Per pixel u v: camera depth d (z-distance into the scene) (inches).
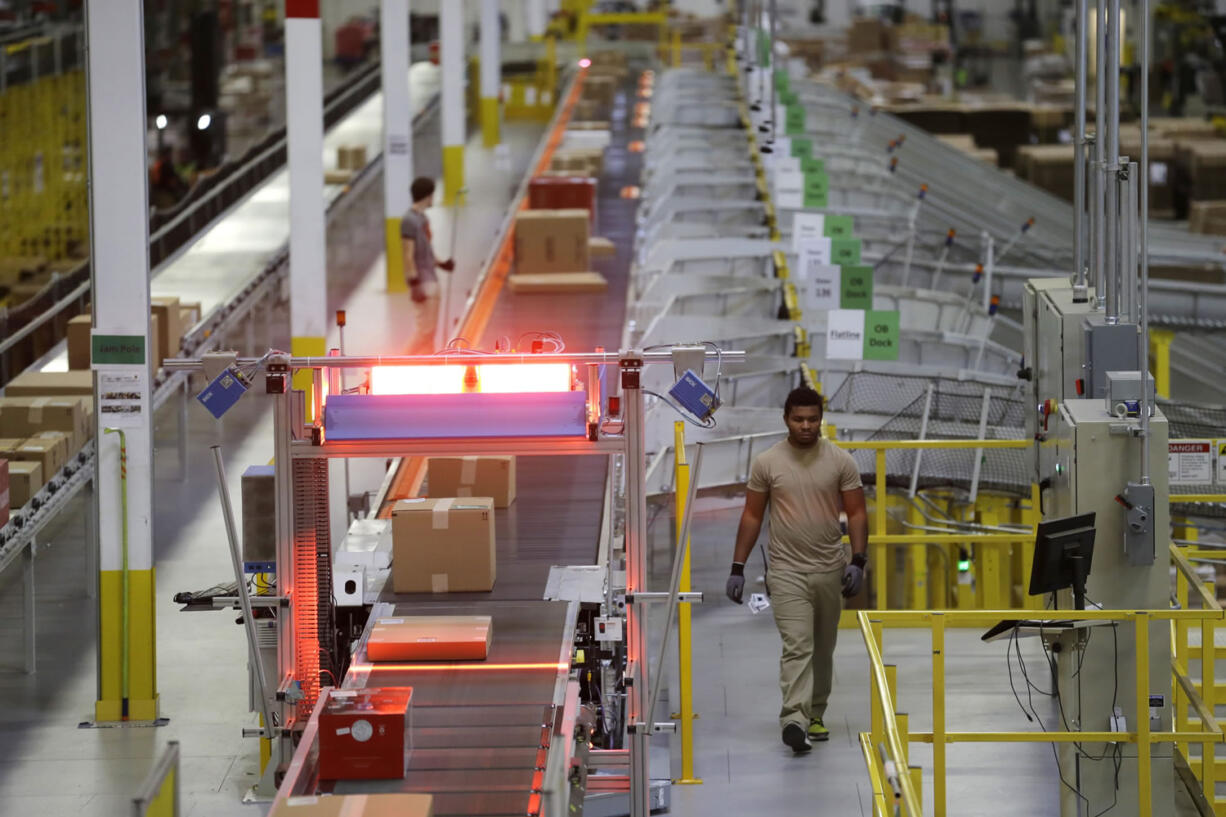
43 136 1521.9
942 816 477.1
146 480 641.0
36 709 663.8
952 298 1137.4
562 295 1213.1
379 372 520.4
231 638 740.7
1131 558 508.4
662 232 1363.2
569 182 1428.4
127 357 636.1
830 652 587.5
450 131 1900.8
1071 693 523.8
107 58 622.8
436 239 1731.1
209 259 1512.1
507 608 561.0
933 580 839.7
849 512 574.2
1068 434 521.3
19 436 836.0
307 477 524.4
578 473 741.9
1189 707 601.9
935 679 477.4
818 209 1414.9
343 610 561.3
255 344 1318.9
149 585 643.5
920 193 1521.9
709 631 714.8
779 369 935.0
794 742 569.9
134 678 647.1
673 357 506.0
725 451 778.8
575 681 502.0
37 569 851.4
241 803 566.6
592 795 520.4
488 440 516.1
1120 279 578.2
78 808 565.3
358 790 435.2
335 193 1795.0
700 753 580.1
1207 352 1378.0
